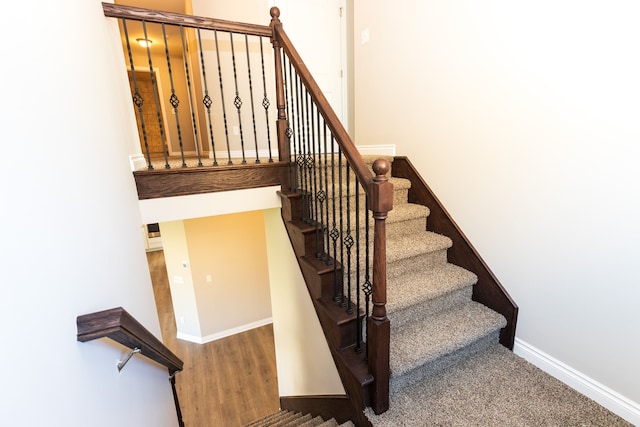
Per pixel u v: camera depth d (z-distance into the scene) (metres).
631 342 1.34
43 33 0.74
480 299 2.01
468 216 2.03
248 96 3.35
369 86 2.78
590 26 1.32
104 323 0.74
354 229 2.01
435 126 2.19
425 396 1.53
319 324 1.90
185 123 6.98
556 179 1.53
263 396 3.65
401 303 1.68
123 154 1.51
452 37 1.98
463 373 1.68
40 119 0.68
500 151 1.78
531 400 1.50
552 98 1.49
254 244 4.86
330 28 3.38
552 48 1.46
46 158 0.69
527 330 1.77
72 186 0.82
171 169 1.83
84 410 0.70
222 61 3.28
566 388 1.57
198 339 4.73
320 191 1.78
